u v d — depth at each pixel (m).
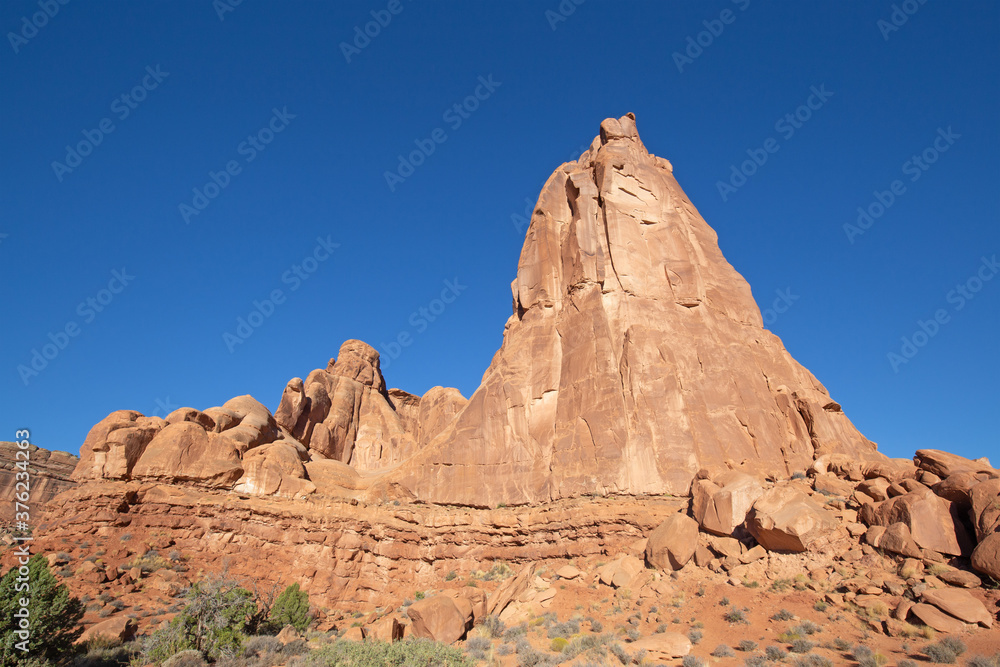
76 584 27.84
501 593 27.36
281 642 21.19
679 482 31.86
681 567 24.48
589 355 38.12
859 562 20.70
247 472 38.28
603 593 24.94
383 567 34.84
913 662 14.91
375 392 81.12
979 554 18.06
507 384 40.56
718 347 37.62
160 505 34.59
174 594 29.09
